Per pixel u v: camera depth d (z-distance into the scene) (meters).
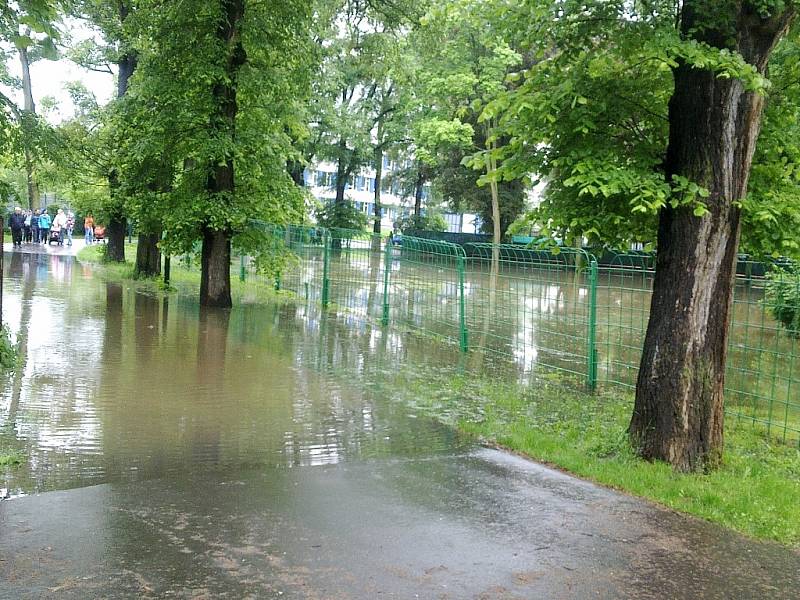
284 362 10.75
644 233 7.34
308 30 17.11
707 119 6.20
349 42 25.48
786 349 12.09
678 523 5.06
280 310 16.48
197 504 5.04
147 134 16.02
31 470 5.74
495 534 4.71
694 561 4.45
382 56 24.39
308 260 19.44
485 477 5.89
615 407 8.70
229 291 16.67
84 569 3.99
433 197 53.94
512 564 4.28
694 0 6.09
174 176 17.66
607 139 6.77
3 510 4.82
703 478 6.04
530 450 6.70
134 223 19.78
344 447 6.72
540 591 3.96
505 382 10.06
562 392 9.54
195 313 15.38
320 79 17.69
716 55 5.68
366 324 14.85
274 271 16.97
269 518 4.82
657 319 6.52
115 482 5.51
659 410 6.39
